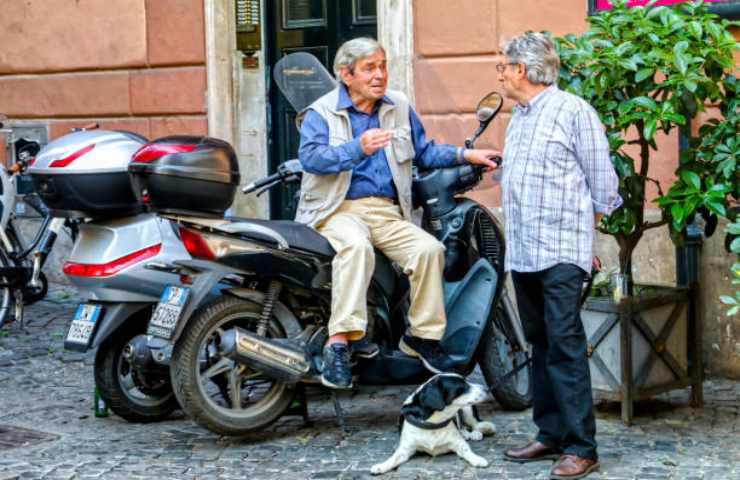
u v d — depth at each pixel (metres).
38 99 10.69
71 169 6.10
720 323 7.40
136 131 10.26
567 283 5.28
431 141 6.29
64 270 6.26
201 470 5.61
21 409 6.87
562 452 5.58
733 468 5.46
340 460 5.72
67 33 10.49
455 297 6.21
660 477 5.33
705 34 6.18
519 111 5.42
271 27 9.91
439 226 6.21
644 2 7.65
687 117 6.25
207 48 9.85
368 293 6.09
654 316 6.33
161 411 6.51
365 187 6.07
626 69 5.91
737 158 5.98
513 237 5.42
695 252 7.32
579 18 8.24
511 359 6.55
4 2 10.77
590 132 5.27
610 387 6.27
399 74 8.89
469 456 5.57
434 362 6.04
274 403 6.00
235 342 5.72
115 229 6.14
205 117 9.95
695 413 6.52
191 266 5.78
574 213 5.28
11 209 9.23
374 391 7.15
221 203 5.86
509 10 8.48
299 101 6.44
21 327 8.94
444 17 8.70
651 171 7.76
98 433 6.33
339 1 9.65
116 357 6.39
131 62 10.21
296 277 5.93
